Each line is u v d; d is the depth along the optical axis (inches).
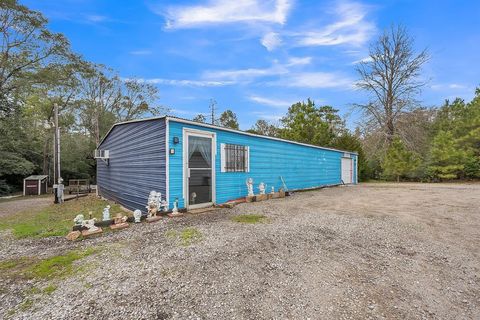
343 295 102.5
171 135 253.1
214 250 145.2
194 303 95.3
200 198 281.4
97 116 919.0
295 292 103.9
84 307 93.0
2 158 679.1
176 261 130.5
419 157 772.6
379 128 861.2
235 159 334.0
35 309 92.7
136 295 100.2
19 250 157.2
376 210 270.8
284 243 158.9
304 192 465.1
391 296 102.6
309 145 514.6
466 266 130.1
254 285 108.3
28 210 365.7
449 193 427.5
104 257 137.3
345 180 682.8
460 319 89.2
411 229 194.4
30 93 699.4
